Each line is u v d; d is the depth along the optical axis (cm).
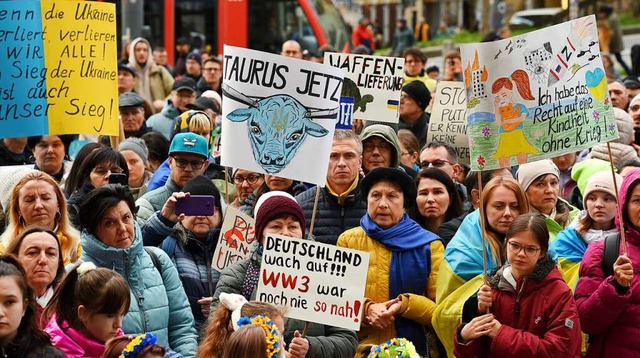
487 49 1091
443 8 5078
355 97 1482
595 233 1175
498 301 1033
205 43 3366
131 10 3133
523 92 1090
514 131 1091
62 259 1010
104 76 1249
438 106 1608
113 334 941
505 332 1011
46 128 1213
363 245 1138
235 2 3384
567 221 1271
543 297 1022
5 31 1186
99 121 1244
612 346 1054
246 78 1145
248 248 1188
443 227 1228
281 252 1047
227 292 1067
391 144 1325
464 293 1084
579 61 1092
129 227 1052
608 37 3400
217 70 2366
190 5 3347
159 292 1063
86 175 1256
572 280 1162
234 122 1148
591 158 1515
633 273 1045
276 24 3438
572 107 1093
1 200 1202
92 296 931
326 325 1070
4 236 1080
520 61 1090
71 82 1230
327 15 3550
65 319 942
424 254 1131
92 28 1240
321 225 1223
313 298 1044
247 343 877
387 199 1137
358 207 1227
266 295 1044
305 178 1143
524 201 1115
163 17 3319
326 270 1045
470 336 1016
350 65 1486
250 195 1343
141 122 1747
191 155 1306
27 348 859
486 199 1120
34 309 870
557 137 1091
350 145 1225
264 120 1145
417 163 1552
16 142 1516
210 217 1202
